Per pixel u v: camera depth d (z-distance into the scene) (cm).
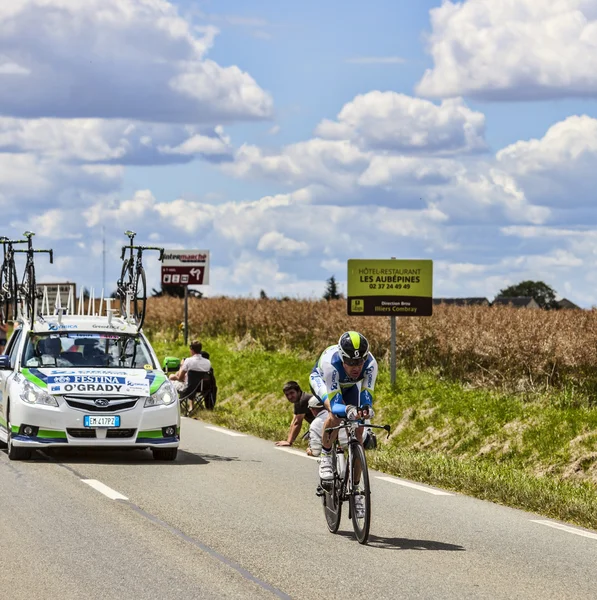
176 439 1741
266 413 2745
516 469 1933
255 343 4012
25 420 1691
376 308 2594
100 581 890
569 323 2628
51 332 1881
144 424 1714
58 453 1841
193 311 4788
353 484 1095
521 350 2484
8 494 1352
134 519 1181
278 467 1677
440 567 967
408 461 1702
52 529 1113
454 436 2186
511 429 2111
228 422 2428
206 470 1628
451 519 1244
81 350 1858
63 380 1728
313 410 1526
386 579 913
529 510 1353
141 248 2031
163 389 1764
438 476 1572
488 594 866
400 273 2589
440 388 2527
